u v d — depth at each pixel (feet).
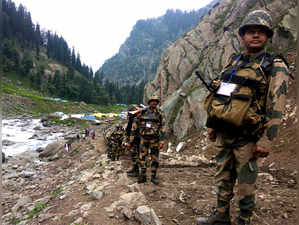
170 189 12.23
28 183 30.30
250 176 6.15
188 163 18.57
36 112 173.17
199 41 44.29
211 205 9.48
